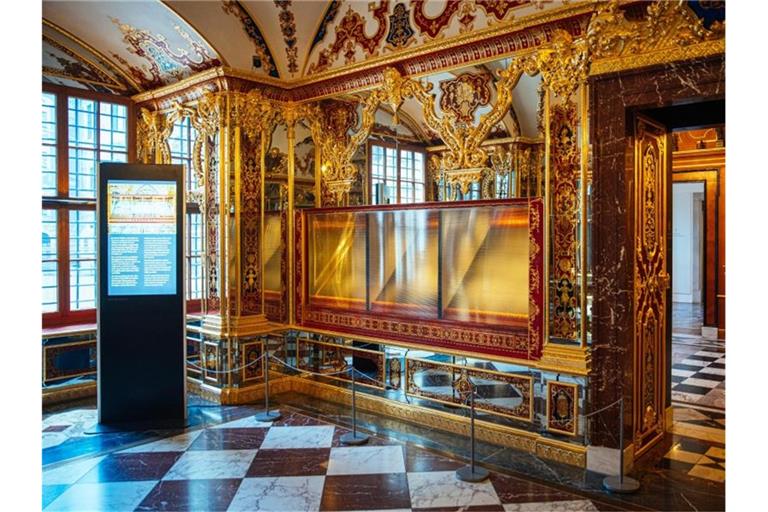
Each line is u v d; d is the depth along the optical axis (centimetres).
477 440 547
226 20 638
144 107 779
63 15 659
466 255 564
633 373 469
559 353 495
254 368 696
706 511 405
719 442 532
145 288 610
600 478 459
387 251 629
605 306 466
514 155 523
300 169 712
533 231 513
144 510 414
